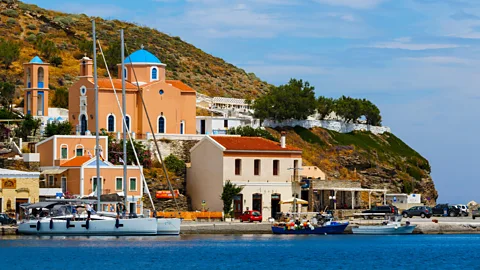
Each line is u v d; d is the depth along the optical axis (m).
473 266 119.31
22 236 138.38
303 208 173.25
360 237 156.50
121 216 139.75
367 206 184.62
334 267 115.50
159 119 190.62
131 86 189.50
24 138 184.88
